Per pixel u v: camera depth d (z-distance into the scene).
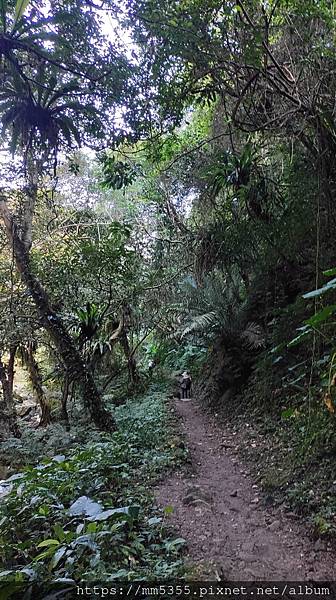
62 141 4.95
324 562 2.57
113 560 2.49
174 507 3.48
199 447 5.31
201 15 3.51
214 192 7.13
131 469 4.32
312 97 4.10
